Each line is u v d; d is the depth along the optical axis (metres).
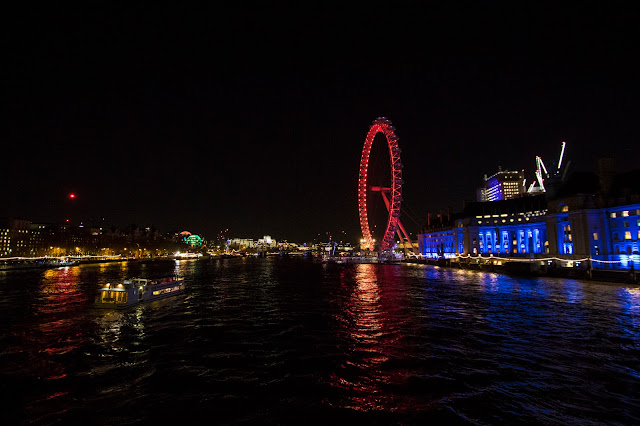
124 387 19.28
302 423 15.35
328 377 20.41
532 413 16.06
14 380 20.38
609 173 89.31
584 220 86.69
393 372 21.06
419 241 193.38
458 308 41.22
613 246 83.00
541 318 34.97
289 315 38.41
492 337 28.36
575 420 15.48
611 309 38.97
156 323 34.62
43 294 58.25
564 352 24.41
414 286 65.44
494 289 58.69
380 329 31.48
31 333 30.91
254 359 23.62
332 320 35.50
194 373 21.22
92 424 15.41
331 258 196.62
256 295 55.72
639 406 16.70
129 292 42.88
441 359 23.22
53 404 17.31
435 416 15.84
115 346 26.86
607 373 20.66
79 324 34.31
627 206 80.25
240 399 17.67
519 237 126.06
